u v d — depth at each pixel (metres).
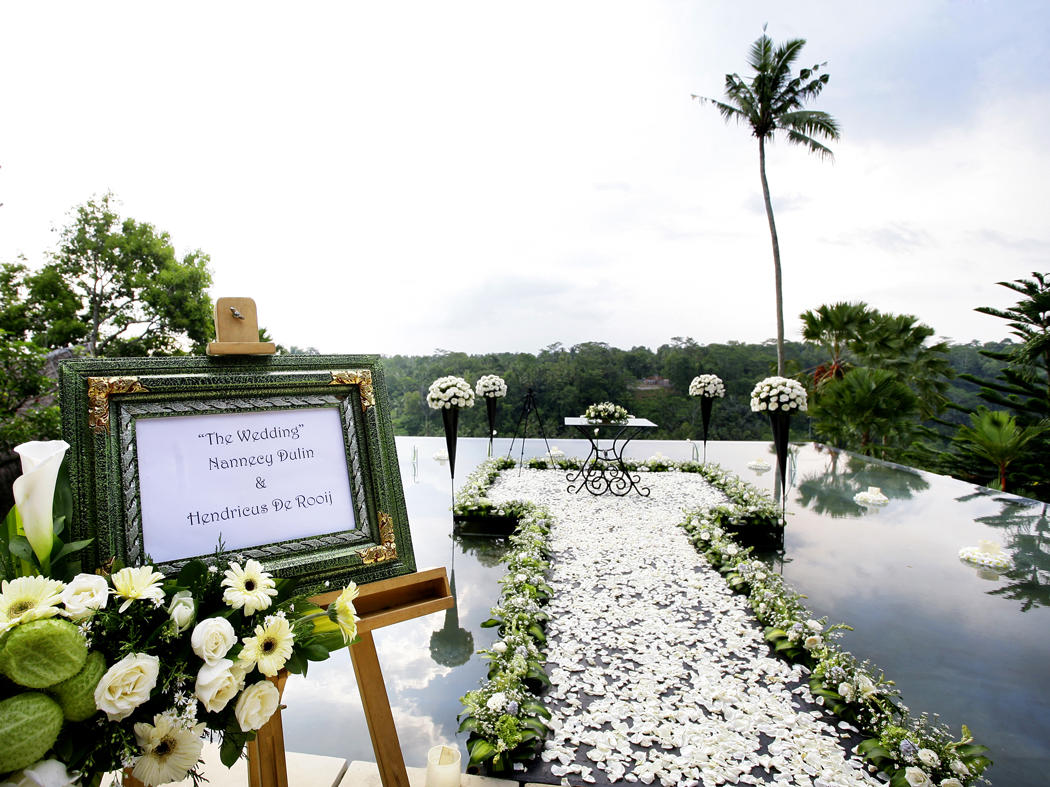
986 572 3.47
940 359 9.28
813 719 1.95
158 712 0.81
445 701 2.18
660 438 14.43
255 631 0.88
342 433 1.26
